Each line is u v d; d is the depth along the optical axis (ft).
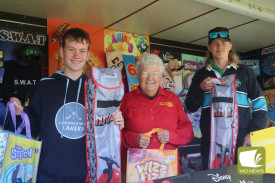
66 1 10.43
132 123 6.28
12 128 4.82
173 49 16.43
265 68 18.34
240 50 19.39
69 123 5.08
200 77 7.70
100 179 4.88
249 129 6.80
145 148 6.01
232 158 6.56
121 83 5.21
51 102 5.13
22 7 10.89
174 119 6.36
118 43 14.29
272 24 13.56
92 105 4.94
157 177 5.71
